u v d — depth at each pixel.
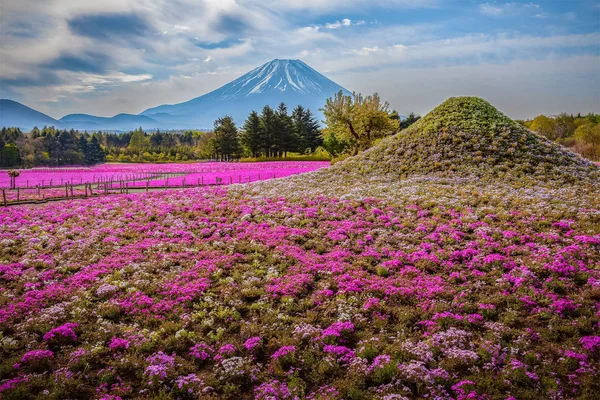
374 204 31.53
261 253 23.39
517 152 41.28
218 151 154.50
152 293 18.67
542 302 16.09
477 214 27.19
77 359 13.36
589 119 120.88
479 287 17.80
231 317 16.47
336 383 12.18
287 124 140.88
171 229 28.42
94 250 24.48
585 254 19.94
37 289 19.03
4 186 59.12
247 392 12.28
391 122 77.31
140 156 170.50
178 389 12.09
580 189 32.59
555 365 12.33
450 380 11.91
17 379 12.15
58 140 177.62
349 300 17.28
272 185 43.62
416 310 16.34
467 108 52.59
